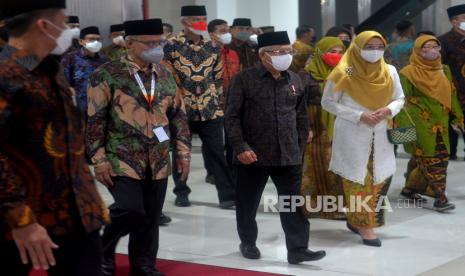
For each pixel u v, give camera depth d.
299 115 4.64
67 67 7.10
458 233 5.47
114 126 3.91
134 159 3.91
